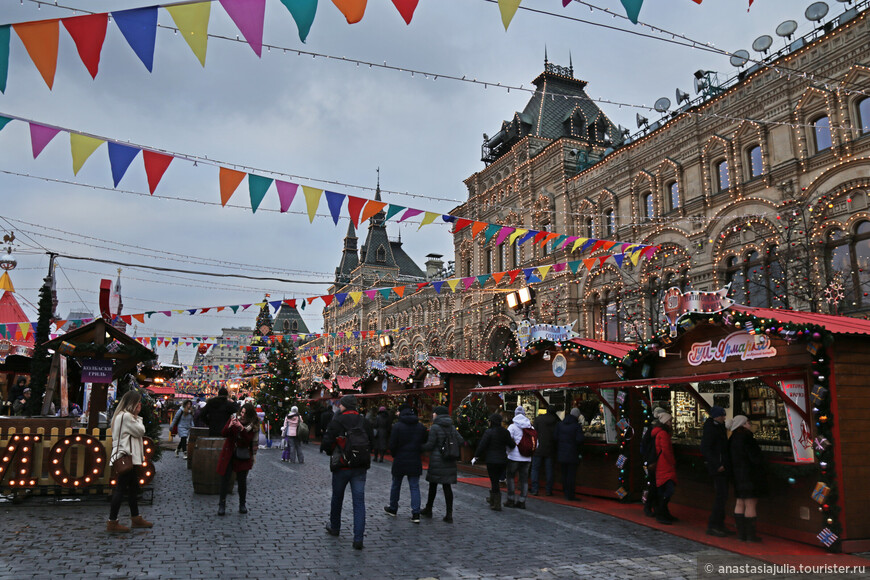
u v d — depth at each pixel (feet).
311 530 28.81
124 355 39.19
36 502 33.91
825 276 61.11
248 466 32.81
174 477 47.75
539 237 43.93
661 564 24.06
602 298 94.79
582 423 45.52
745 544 27.40
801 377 28.76
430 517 32.89
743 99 72.84
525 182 116.47
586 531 30.37
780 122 62.39
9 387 65.57
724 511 29.32
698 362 35.86
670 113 85.51
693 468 35.70
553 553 25.59
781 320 30.42
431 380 70.38
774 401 32.01
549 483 42.39
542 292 107.86
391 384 80.59
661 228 83.76
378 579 21.16
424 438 32.48
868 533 26.37
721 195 75.05
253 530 28.35
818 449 26.94
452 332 141.59
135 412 28.63
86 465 34.40
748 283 71.15
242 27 16.24
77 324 81.56
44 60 16.67
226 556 23.47
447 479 31.94
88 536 26.11
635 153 90.12
